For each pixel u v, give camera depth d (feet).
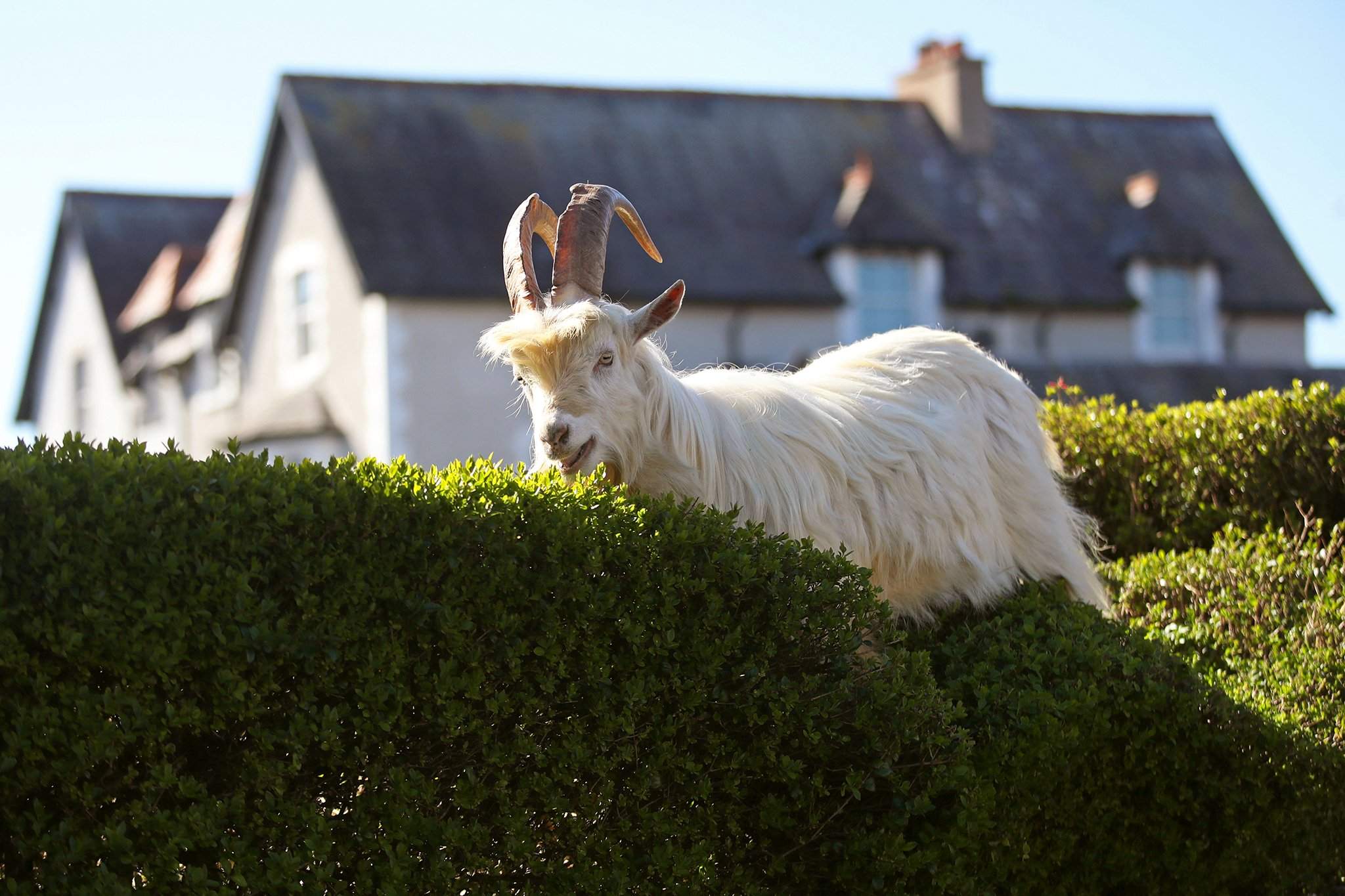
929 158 86.63
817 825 14.47
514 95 81.61
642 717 13.97
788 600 14.46
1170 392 75.41
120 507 11.96
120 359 110.01
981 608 19.53
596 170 78.74
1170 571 21.99
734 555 14.32
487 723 13.33
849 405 19.42
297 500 12.61
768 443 18.15
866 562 18.65
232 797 12.30
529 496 13.75
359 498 12.98
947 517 19.25
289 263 79.97
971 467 19.86
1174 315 83.97
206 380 93.81
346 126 76.69
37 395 129.80
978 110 88.38
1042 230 84.33
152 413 106.42
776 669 14.56
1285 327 86.02
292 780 12.72
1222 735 16.52
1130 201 87.71
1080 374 76.13
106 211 119.65
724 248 76.79
